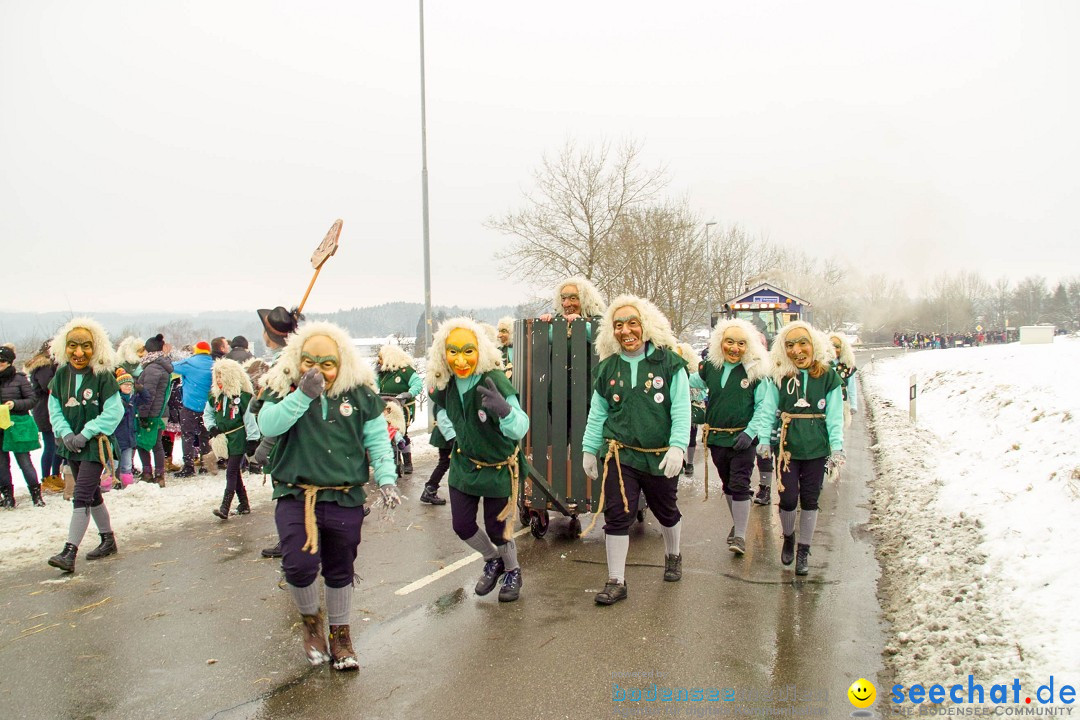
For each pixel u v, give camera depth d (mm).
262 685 3932
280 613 5043
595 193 23594
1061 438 7922
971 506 6621
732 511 6410
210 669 4141
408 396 10117
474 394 4887
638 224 24281
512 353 7215
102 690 3889
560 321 6754
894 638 4383
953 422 12883
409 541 6902
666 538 5617
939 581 5059
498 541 5160
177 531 7301
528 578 5750
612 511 5250
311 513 3984
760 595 5250
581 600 5211
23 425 8148
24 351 12930
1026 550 5125
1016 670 3615
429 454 12391
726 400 6391
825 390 5734
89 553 6336
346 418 4098
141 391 9273
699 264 27828
